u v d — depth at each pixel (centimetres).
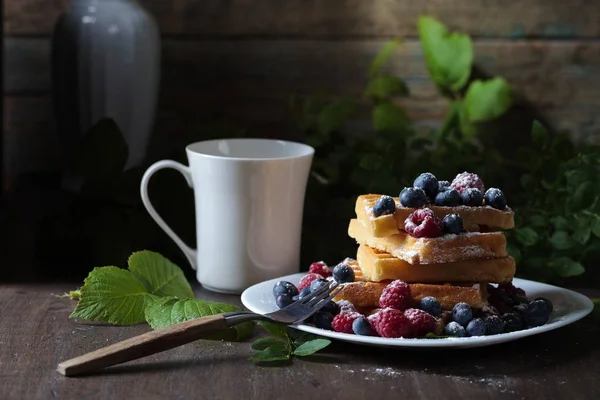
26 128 129
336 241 116
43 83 129
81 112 118
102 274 96
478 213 94
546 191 117
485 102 127
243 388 85
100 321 96
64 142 120
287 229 103
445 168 116
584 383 86
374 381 86
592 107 130
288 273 104
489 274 93
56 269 109
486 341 87
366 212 94
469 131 129
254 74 129
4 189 129
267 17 128
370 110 130
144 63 118
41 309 99
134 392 84
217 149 108
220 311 93
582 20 129
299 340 91
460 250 92
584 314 93
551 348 92
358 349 91
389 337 88
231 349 91
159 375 86
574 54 129
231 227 102
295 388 85
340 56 129
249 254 102
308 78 130
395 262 92
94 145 113
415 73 130
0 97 121
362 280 94
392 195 113
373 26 129
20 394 83
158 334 87
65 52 117
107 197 112
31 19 127
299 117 130
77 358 86
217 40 129
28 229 123
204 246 104
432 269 93
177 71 129
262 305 93
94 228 110
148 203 105
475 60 130
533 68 130
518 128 130
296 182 103
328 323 91
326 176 120
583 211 110
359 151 121
